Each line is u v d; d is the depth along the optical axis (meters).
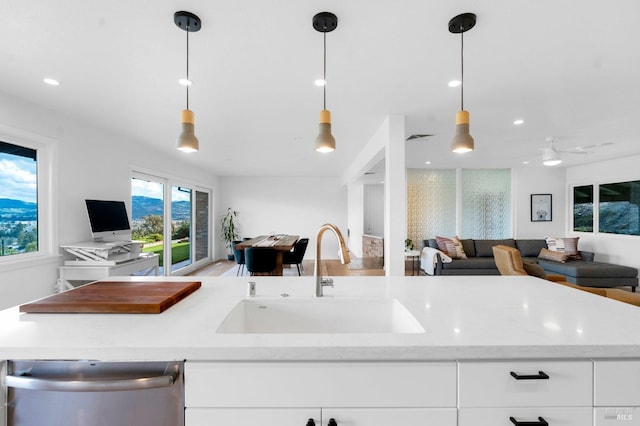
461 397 0.86
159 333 0.94
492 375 0.86
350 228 7.92
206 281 1.71
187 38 1.73
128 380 0.82
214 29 1.65
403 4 1.46
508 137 3.93
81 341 0.88
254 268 3.97
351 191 7.83
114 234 3.51
